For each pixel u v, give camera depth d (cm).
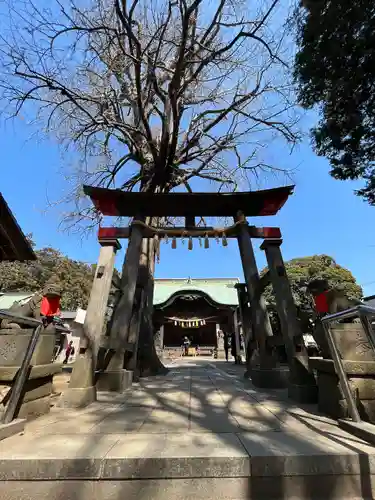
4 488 199
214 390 519
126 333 550
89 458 204
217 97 1049
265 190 645
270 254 568
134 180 1116
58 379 655
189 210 679
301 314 499
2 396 284
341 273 1866
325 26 530
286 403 404
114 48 919
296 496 198
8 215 381
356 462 205
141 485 199
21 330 308
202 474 200
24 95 776
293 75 684
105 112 945
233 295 2092
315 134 710
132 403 407
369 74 531
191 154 1159
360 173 705
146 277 881
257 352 601
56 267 2848
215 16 799
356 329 325
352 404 271
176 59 929
